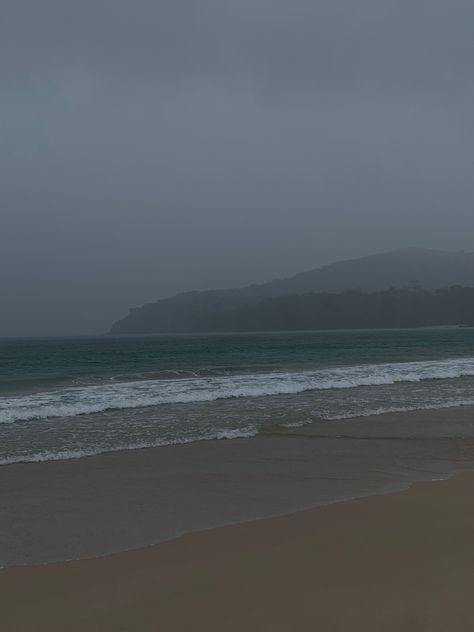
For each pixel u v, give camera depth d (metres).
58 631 3.11
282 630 2.96
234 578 3.84
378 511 5.66
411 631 2.87
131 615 3.28
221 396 15.71
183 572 4.08
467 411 13.31
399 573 3.73
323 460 8.54
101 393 16.30
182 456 8.84
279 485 7.07
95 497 6.53
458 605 3.14
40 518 5.71
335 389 17.64
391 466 8.16
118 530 5.30
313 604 3.29
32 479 7.41
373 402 14.75
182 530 5.28
